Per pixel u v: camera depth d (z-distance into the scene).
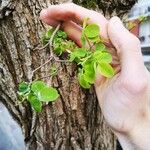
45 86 0.13
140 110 0.15
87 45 0.14
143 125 0.15
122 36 0.15
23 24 0.18
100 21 0.15
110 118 0.16
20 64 0.19
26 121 0.20
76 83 0.19
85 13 0.16
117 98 0.15
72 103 0.19
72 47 0.16
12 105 0.19
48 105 0.19
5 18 0.18
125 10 0.20
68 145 0.19
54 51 0.17
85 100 0.19
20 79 0.19
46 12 0.16
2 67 0.19
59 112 0.19
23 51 0.19
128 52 0.15
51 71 0.18
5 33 0.19
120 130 0.16
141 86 0.15
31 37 0.18
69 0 0.19
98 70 0.13
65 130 0.19
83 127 0.19
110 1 0.19
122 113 0.16
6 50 0.19
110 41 0.15
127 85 0.15
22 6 0.18
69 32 0.16
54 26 0.16
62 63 0.18
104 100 0.16
